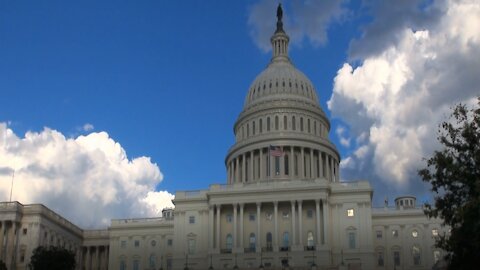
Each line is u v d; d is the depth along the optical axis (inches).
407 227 5167.3
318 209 4621.1
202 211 4852.4
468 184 2156.7
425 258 5059.1
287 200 4665.4
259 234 4626.0
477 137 2142.0
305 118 5925.2
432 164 2217.0
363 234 4584.2
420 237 5128.0
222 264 4510.3
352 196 4697.3
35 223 4857.3
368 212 4635.8
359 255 4522.6
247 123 6018.7
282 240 4653.1
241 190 4746.6
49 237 5039.4
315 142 5669.3
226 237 4731.8
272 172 5457.7
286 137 5580.7
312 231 4643.2
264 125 5885.8
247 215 4773.6
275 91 6063.0
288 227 4675.2
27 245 4795.8
